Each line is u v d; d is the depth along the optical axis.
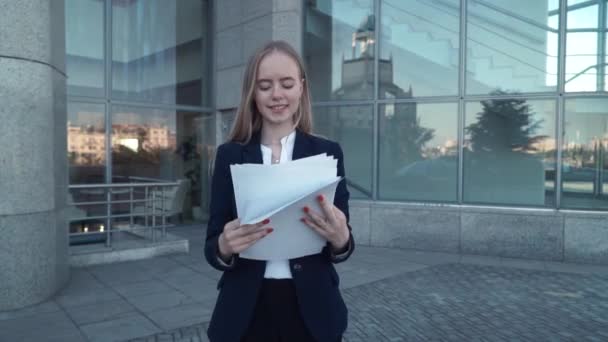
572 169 7.07
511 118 7.37
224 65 9.66
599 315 4.60
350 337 4.03
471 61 7.59
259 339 1.70
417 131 7.93
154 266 6.36
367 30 8.23
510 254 7.18
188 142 9.76
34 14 4.53
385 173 8.16
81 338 3.91
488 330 4.20
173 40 9.62
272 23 8.47
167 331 4.09
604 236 6.74
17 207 4.48
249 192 1.51
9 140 4.39
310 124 1.86
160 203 8.75
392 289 5.44
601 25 6.91
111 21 8.63
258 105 1.74
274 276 1.71
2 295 4.46
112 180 8.62
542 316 4.57
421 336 4.05
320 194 1.48
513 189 7.39
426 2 7.84
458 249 7.45
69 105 8.12
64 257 5.38
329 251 1.71
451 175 7.73
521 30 7.30
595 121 6.97
